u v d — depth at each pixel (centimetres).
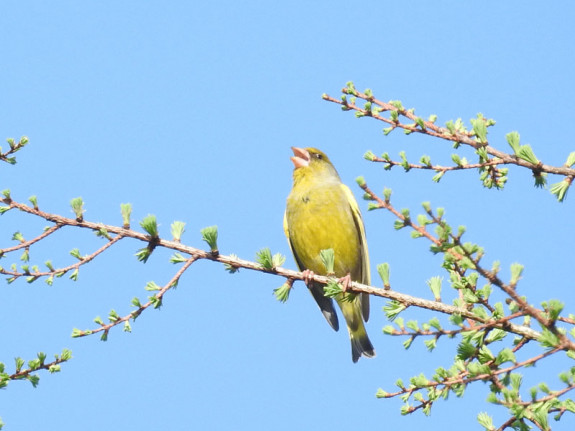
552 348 788
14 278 988
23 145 1048
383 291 1037
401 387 922
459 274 940
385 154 1077
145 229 1031
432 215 877
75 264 1001
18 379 947
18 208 1009
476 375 812
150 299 994
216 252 1058
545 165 945
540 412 764
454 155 1017
